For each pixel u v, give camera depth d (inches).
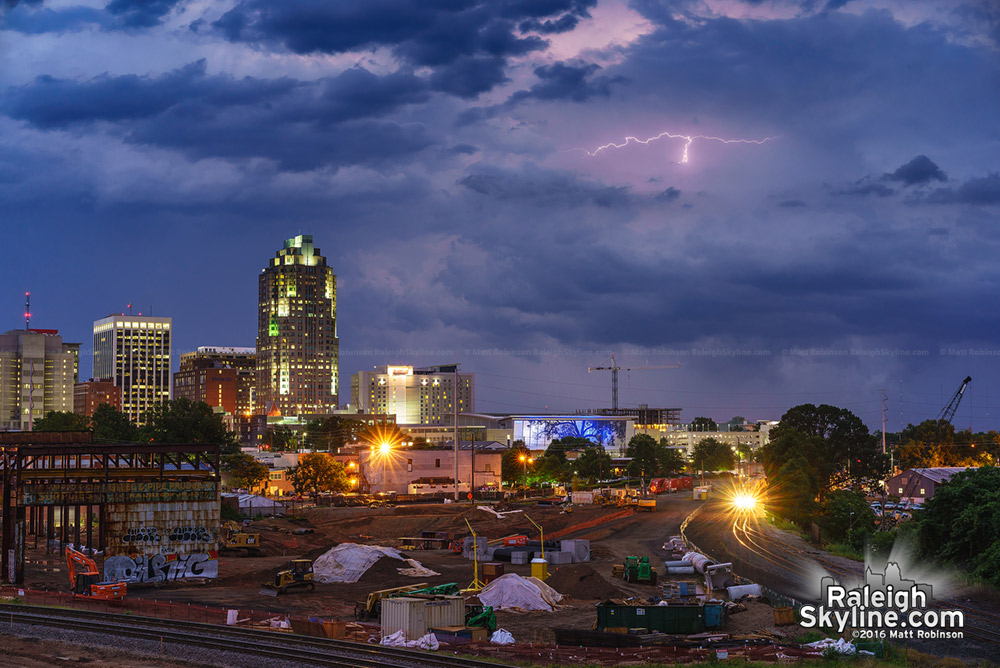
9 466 3535.9
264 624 2325.3
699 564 3563.0
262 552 4005.9
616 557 4094.5
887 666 2084.2
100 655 1909.4
